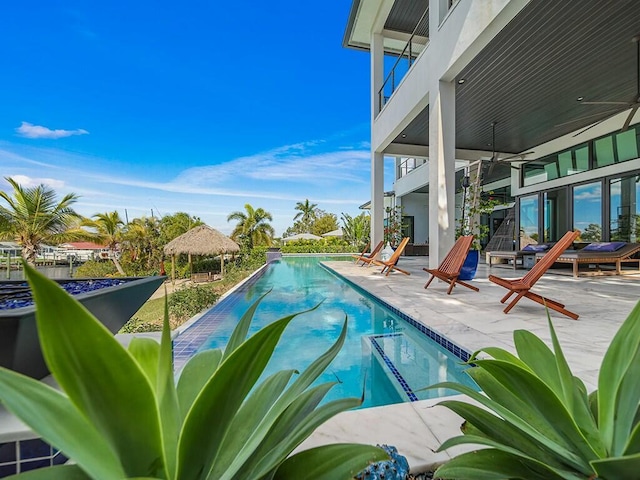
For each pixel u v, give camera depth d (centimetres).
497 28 449
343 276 841
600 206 811
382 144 950
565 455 82
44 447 105
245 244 2012
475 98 682
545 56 535
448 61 546
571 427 82
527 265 894
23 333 105
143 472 59
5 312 106
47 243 1559
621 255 724
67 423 58
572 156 892
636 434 72
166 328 68
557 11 432
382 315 482
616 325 326
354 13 936
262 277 948
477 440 82
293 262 1614
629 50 520
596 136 818
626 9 428
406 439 140
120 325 178
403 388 252
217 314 482
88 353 49
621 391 85
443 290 572
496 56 533
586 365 221
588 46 507
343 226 2677
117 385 52
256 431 80
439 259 583
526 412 99
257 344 62
